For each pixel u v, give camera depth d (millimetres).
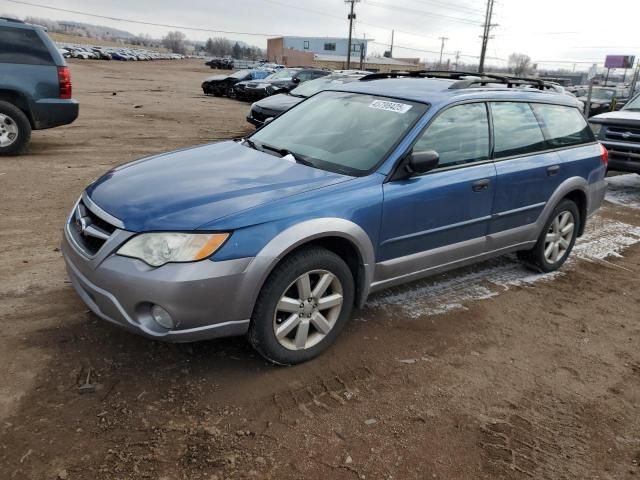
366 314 4195
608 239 6641
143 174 3617
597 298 4863
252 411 2975
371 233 3531
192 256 2873
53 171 8133
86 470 2488
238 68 69375
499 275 5230
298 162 3850
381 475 2609
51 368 3188
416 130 3824
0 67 8469
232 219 2977
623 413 3244
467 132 4188
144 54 87250
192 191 3256
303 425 2904
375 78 5141
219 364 3367
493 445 2877
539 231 4961
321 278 3373
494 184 4289
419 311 4332
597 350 3963
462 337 3982
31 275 4414
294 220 3139
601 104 22172
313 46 107250
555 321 4363
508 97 4605
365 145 3867
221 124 15664
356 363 3523
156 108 19000
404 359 3625
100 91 24516
